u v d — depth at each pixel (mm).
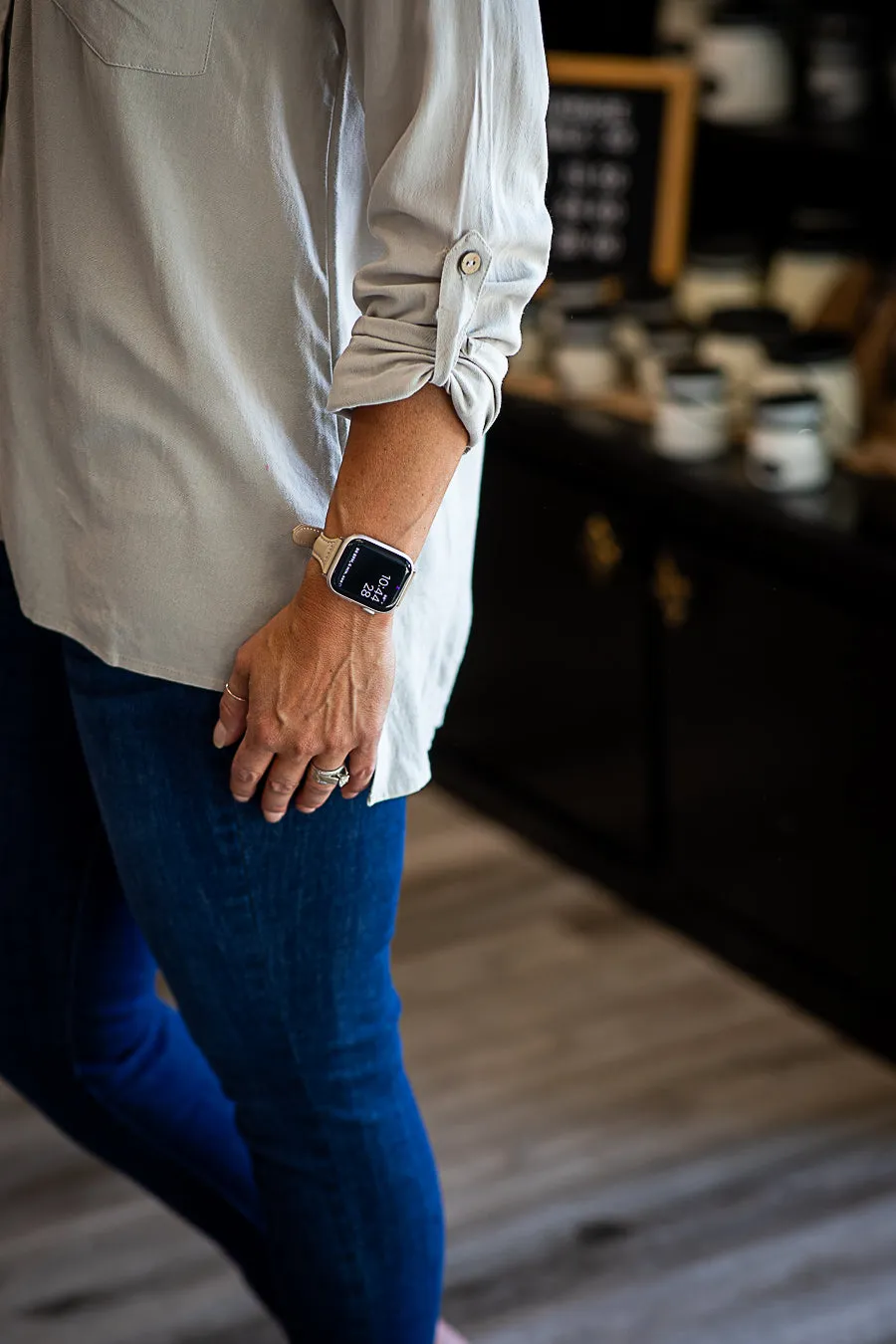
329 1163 1107
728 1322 1599
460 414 937
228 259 938
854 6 2361
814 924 2049
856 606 1881
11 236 976
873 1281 1645
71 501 995
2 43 944
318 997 1079
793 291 2402
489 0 883
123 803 1045
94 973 1227
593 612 2277
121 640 992
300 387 967
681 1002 2117
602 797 2354
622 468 2160
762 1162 1823
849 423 2127
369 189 992
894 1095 1928
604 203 2615
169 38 896
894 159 2139
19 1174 1828
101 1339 1595
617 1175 1811
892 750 1876
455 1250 1706
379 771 1027
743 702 2070
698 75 2547
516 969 2197
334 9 928
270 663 962
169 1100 1284
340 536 938
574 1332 1592
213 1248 1717
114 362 953
